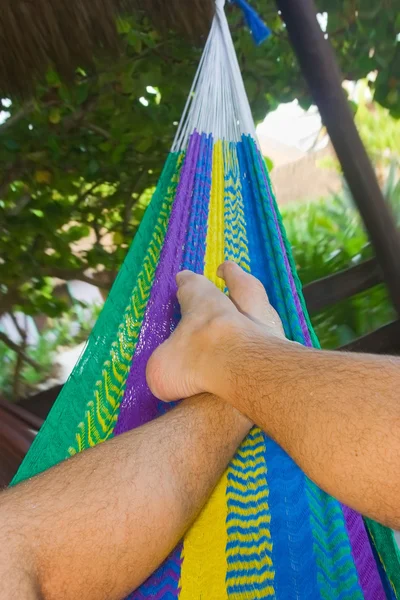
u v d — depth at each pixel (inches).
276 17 100.4
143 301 49.2
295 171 171.6
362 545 34.6
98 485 30.4
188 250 53.4
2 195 114.9
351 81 108.7
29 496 29.4
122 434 34.9
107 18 65.8
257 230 57.9
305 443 27.9
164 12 66.8
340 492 26.4
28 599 25.1
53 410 39.4
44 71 70.1
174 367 38.5
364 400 27.3
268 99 110.0
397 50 100.8
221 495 36.1
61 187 117.5
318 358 31.8
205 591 31.7
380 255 67.5
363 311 122.6
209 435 35.8
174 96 106.9
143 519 30.1
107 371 43.6
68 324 158.1
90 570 28.1
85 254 131.2
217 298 43.7
